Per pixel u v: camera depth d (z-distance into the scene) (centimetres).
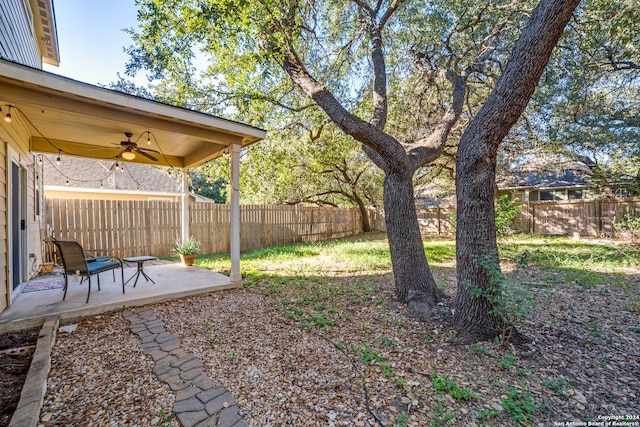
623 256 684
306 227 1186
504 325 270
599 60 615
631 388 210
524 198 1554
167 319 348
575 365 240
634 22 416
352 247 938
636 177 1038
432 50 620
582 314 348
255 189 1128
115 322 339
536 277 515
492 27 578
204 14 378
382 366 242
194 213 855
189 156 668
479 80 725
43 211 636
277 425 177
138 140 535
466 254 296
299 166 1134
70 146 562
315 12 549
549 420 180
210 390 210
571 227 1111
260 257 777
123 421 178
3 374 233
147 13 408
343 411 190
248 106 588
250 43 445
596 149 998
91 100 335
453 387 210
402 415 185
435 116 819
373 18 495
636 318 335
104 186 1080
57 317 328
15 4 436
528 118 881
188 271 589
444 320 330
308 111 732
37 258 562
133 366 242
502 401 195
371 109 762
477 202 290
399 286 399
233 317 356
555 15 246
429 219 1415
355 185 1388
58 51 749
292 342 288
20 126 424
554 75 625
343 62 629
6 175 356
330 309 380
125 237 753
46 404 193
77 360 250
